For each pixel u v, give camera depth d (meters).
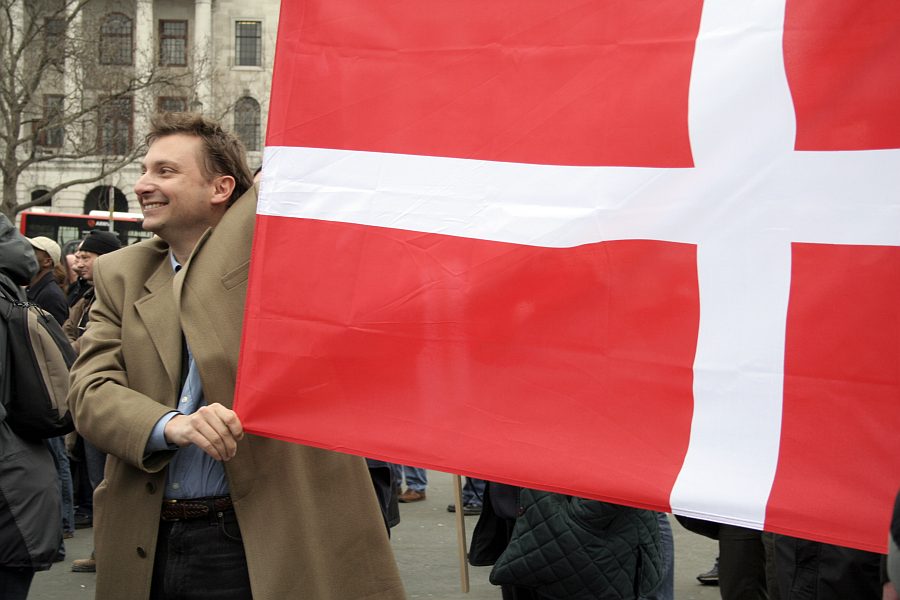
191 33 54.03
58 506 4.50
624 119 2.58
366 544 3.03
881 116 2.36
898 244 2.34
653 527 3.95
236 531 2.89
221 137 3.09
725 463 2.43
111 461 2.94
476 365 2.66
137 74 33.78
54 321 4.61
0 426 4.34
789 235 2.42
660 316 2.52
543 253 2.64
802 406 2.38
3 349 4.32
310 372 2.77
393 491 5.64
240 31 55.09
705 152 2.50
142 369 2.94
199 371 2.89
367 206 2.78
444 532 8.60
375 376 2.73
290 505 2.89
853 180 2.38
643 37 2.58
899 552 1.61
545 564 3.80
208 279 2.96
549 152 2.65
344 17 2.82
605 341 2.56
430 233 2.72
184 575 2.87
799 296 2.40
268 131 2.85
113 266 3.10
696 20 2.53
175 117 3.09
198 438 2.69
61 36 31.27
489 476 2.60
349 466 3.04
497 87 2.70
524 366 2.63
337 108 2.81
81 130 35.28
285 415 2.77
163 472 2.86
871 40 2.38
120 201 55.69
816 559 3.28
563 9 2.66
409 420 2.69
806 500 2.35
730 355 2.45
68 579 7.14
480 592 6.73
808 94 2.42
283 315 2.80
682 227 2.51
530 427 2.60
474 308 2.68
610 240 2.57
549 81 2.66
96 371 2.93
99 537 2.94
